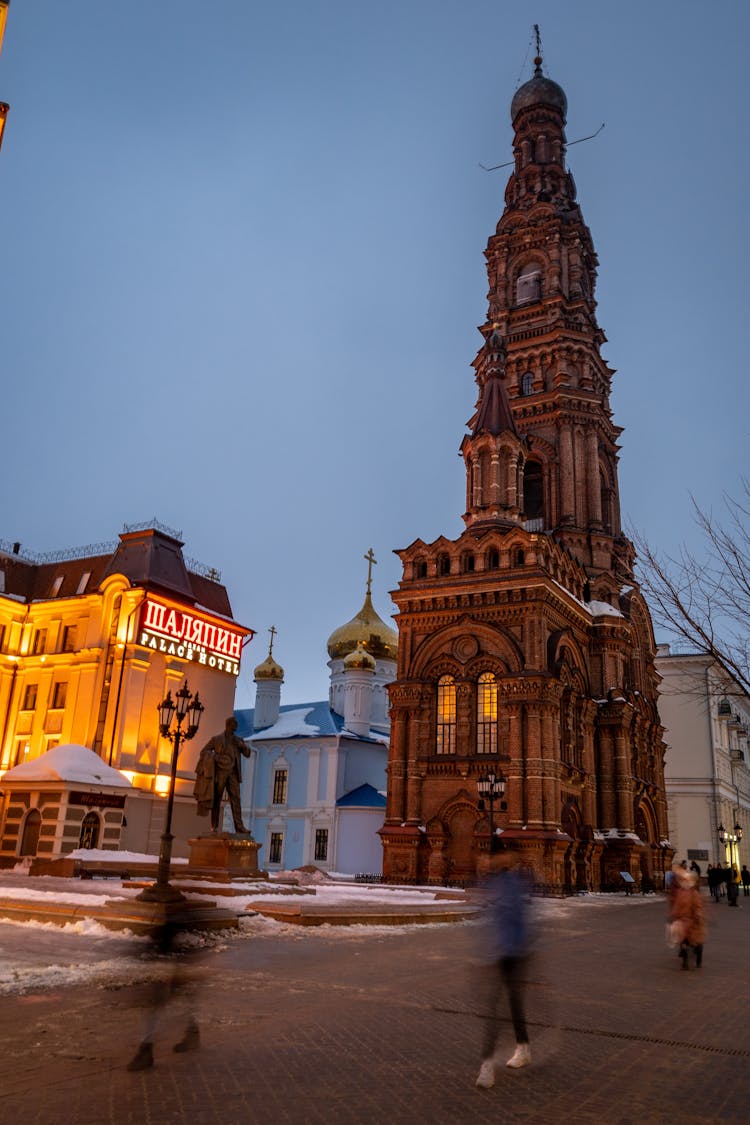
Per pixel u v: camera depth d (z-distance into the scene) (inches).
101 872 1432.1
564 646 2164.1
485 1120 312.5
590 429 2659.9
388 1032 435.8
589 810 2139.5
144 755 1999.3
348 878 2188.7
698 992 608.7
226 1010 470.3
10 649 2212.1
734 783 3316.9
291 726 3193.9
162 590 2097.7
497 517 2305.6
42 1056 369.4
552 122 3164.4
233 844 1403.8
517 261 2918.3
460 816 1966.0
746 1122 320.5
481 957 407.8
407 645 2160.4
